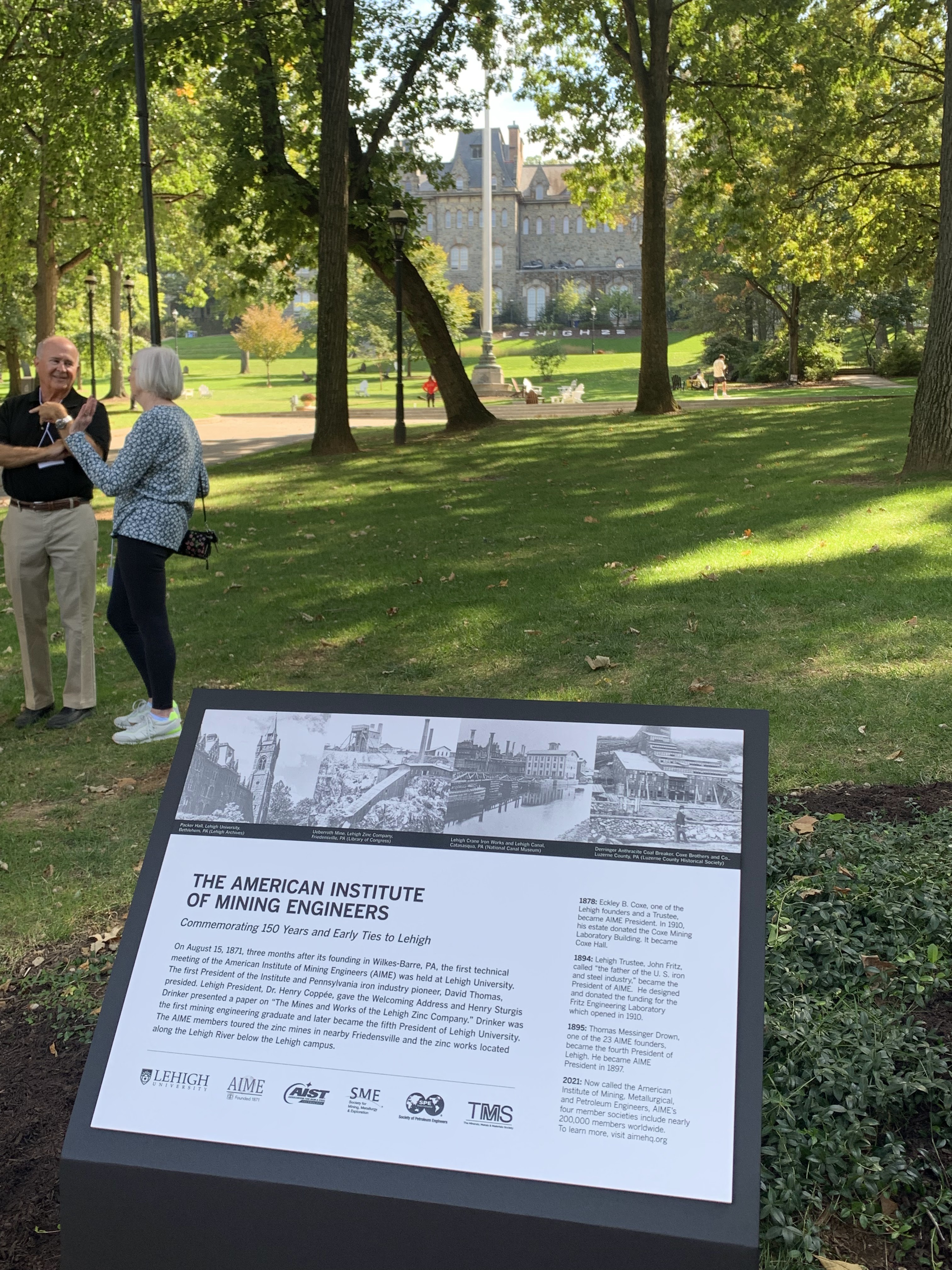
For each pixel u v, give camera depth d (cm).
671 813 202
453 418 2430
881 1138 255
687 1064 184
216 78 2262
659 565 885
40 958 370
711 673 610
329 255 1994
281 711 226
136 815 494
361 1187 184
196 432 579
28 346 3803
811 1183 239
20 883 425
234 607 883
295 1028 198
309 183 2172
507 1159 182
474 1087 188
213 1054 199
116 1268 196
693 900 196
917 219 3122
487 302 5491
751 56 2470
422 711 220
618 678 616
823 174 2995
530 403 4391
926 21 2494
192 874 215
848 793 446
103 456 605
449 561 988
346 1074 193
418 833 210
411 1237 182
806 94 2530
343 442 2081
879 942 327
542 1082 186
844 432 1784
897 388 4041
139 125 1450
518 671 648
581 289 13125
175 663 592
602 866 200
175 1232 192
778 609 726
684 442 1809
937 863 369
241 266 2328
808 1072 266
